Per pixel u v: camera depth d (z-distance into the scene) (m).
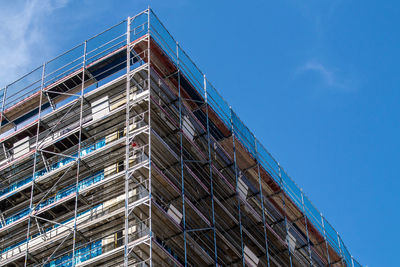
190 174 64.19
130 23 72.69
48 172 66.12
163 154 63.69
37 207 66.94
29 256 62.25
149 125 61.78
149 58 67.19
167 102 68.00
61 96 75.62
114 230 60.19
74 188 65.44
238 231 68.38
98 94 68.75
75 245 61.66
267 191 79.50
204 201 65.62
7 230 66.06
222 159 72.88
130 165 61.91
